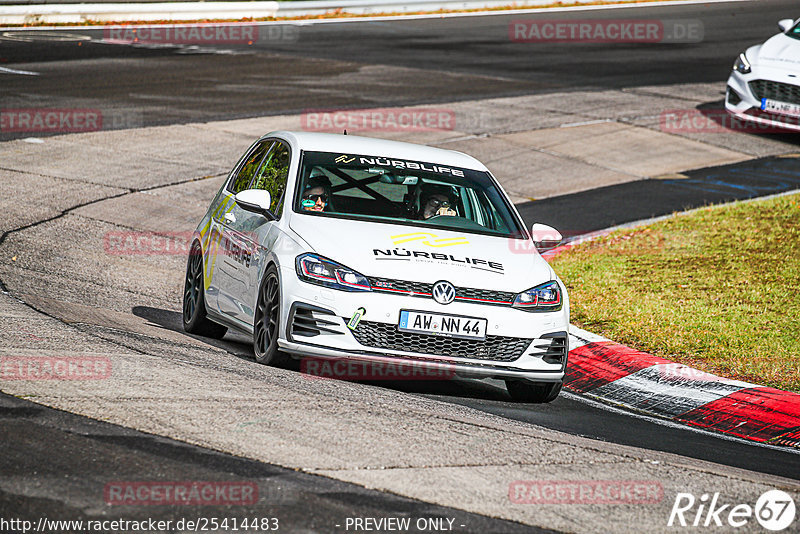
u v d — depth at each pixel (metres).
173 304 38.25
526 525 17.22
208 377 24.88
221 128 67.88
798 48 69.88
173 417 21.14
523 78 87.38
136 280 40.88
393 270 26.52
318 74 85.94
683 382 30.19
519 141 68.62
